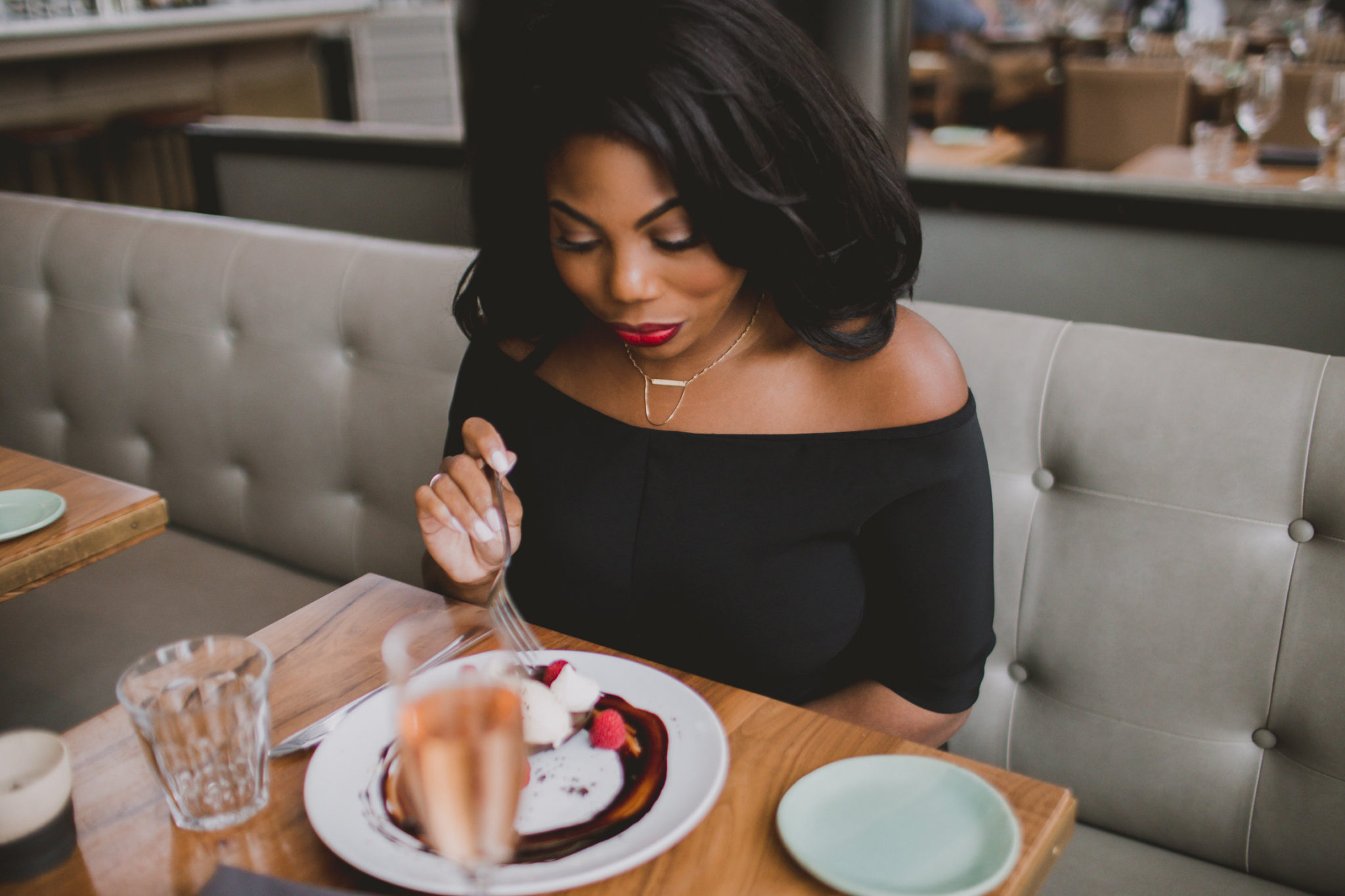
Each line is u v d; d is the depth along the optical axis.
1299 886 1.19
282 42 5.54
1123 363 1.25
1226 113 4.04
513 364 1.22
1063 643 1.29
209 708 0.74
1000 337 1.33
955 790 0.77
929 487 1.06
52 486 1.41
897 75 1.92
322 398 1.86
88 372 2.12
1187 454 1.19
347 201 2.93
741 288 1.09
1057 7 5.95
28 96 4.27
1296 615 1.15
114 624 1.78
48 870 0.73
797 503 1.07
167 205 4.88
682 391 1.12
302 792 0.80
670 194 0.84
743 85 0.85
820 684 1.16
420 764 0.62
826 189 0.94
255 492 1.99
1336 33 4.38
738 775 0.81
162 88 4.87
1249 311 1.90
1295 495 1.15
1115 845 1.27
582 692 0.86
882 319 1.07
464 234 1.62
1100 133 4.21
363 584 1.11
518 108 0.89
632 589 1.12
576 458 1.15
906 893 0.68
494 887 0.69
